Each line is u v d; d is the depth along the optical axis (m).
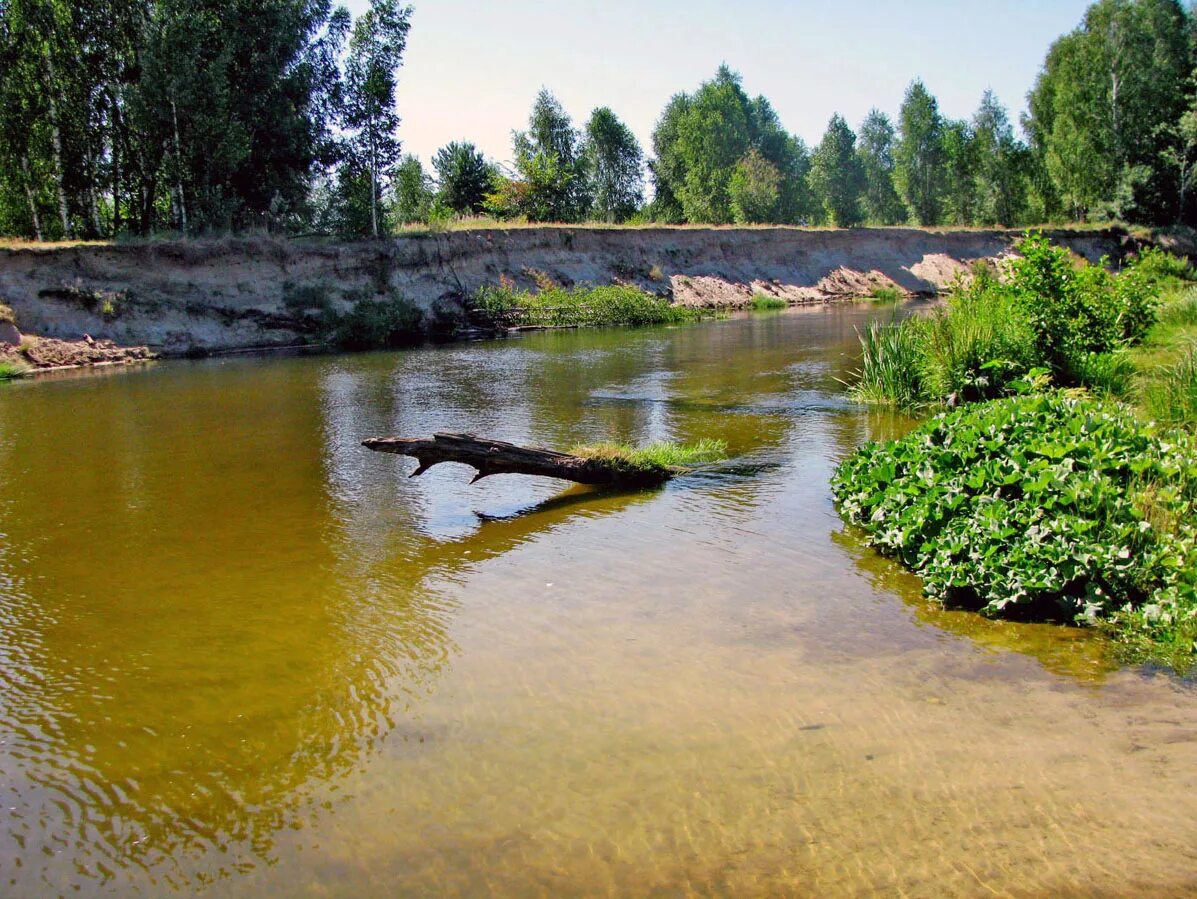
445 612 6.27
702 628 5.84
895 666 5.23
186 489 9.88
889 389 13.77
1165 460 6.93
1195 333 15.24
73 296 23.12
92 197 28.56
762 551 7.29
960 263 44.69
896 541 6.92
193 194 28.70
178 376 19.75
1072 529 6.13
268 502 9.27
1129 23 47.22
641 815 3.93
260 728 4.82
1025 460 7.07
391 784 4.25
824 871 3.54
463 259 32.06
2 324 21.50
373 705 5.02
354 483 9.97
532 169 49.66
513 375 18.72
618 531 7.93
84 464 11.25
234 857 3.80
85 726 4.91
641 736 4.57
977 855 3.59
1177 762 4.14
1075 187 48.75
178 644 5.90
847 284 41.53
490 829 3.88
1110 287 15.00
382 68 31.64
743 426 12.43
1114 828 3.71
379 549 7.67
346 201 32.03
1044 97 53.50
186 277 25.62
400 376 18.94
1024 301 13.48
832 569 6.86
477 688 5.14
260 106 29.52
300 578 7.03
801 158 81.25
